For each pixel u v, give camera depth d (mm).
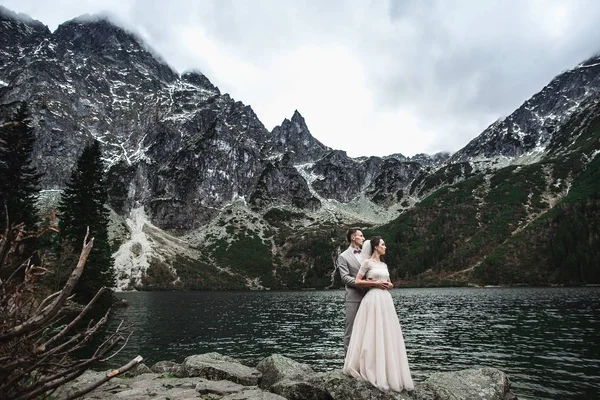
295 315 57125
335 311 64375
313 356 25406
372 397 8047
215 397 9938
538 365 20578
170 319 49469
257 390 10250
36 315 3471
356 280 9078
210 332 37031
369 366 8383
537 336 30281
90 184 50500
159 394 10172
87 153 51281
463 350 25875
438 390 8977
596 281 122938
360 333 8820
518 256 152000
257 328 40656
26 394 3504
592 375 18109
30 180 44438
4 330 3543
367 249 9445
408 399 8125
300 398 9281
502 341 28766
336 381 8664
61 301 3523
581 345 25766
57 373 3848
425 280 161875
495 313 50094
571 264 130750
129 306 74938
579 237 141875
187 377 12805
